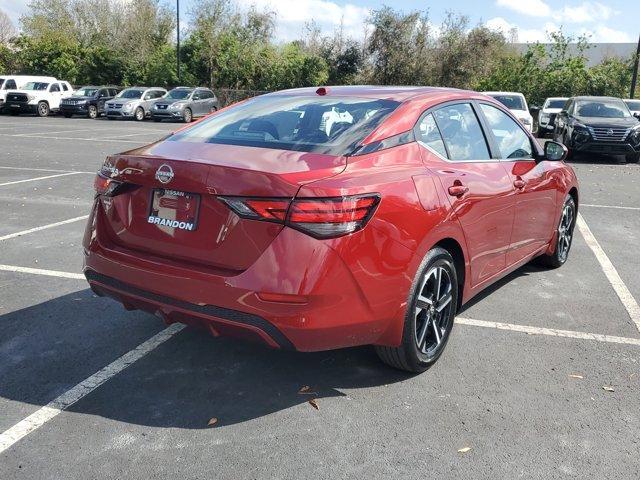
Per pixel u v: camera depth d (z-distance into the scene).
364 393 3.47
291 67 38.53
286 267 2.91
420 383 3.60
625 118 16.36
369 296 3.12
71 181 10.62
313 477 2.72
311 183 2.95
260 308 2.94
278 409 3.29
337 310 3.02
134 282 3.29
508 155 4.71
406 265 3.28
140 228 3.36
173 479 2.69
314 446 2.96
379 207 3.12
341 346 3.19
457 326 4.48
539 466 2.83
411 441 3.01
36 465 2.77
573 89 30.86
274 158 3.21
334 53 38.38
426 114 3.87
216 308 3.04
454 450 2.94
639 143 15.48
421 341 3.62
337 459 2.86
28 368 3.69
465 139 4.19
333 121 3.67
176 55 40.22
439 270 3.67
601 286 5.47
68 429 3.06
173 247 3.22
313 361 3.86
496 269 4.52
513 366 3.85
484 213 4.04
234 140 3.61
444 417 3.23
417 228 3.34
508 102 19.86
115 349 3.98
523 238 4.87
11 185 10.11
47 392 3.42
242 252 3.00
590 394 3.51
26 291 5.01
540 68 31.64
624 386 3.62
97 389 3.46
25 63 43.81
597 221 8.36
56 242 6.54
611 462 2.87
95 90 32.44
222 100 38.75
